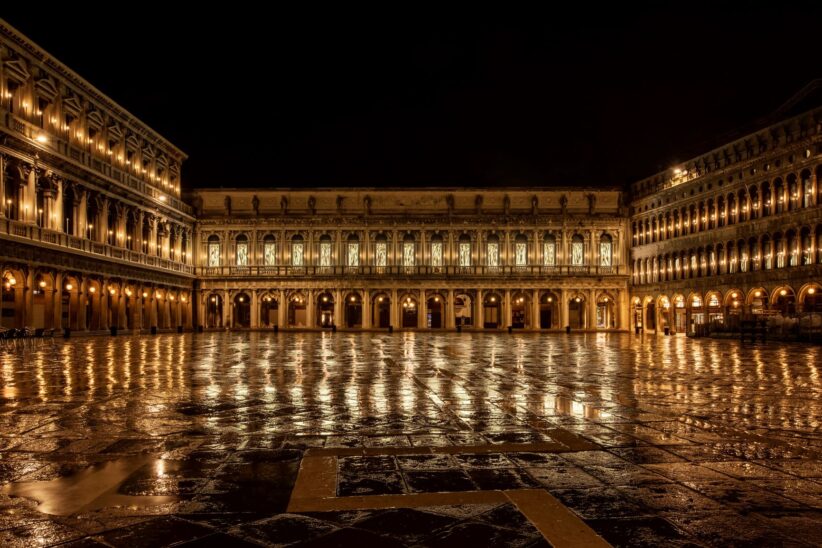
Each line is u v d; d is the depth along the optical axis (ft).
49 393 49.78
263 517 21.02
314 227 279.28
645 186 265.95
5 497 23.15
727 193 207.72
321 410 41.88
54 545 18.69
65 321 175.52
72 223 178.60
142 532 19.71
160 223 242.99
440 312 289.33
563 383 57.98
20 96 156.25
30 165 156.25
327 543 18.84
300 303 284.61
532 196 281.74
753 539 19.20
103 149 196.34
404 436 33.63
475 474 26.04
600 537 19.30
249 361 84.02
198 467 27.25
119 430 35.04
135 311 215.92
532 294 280.72
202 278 276.82
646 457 28.89
